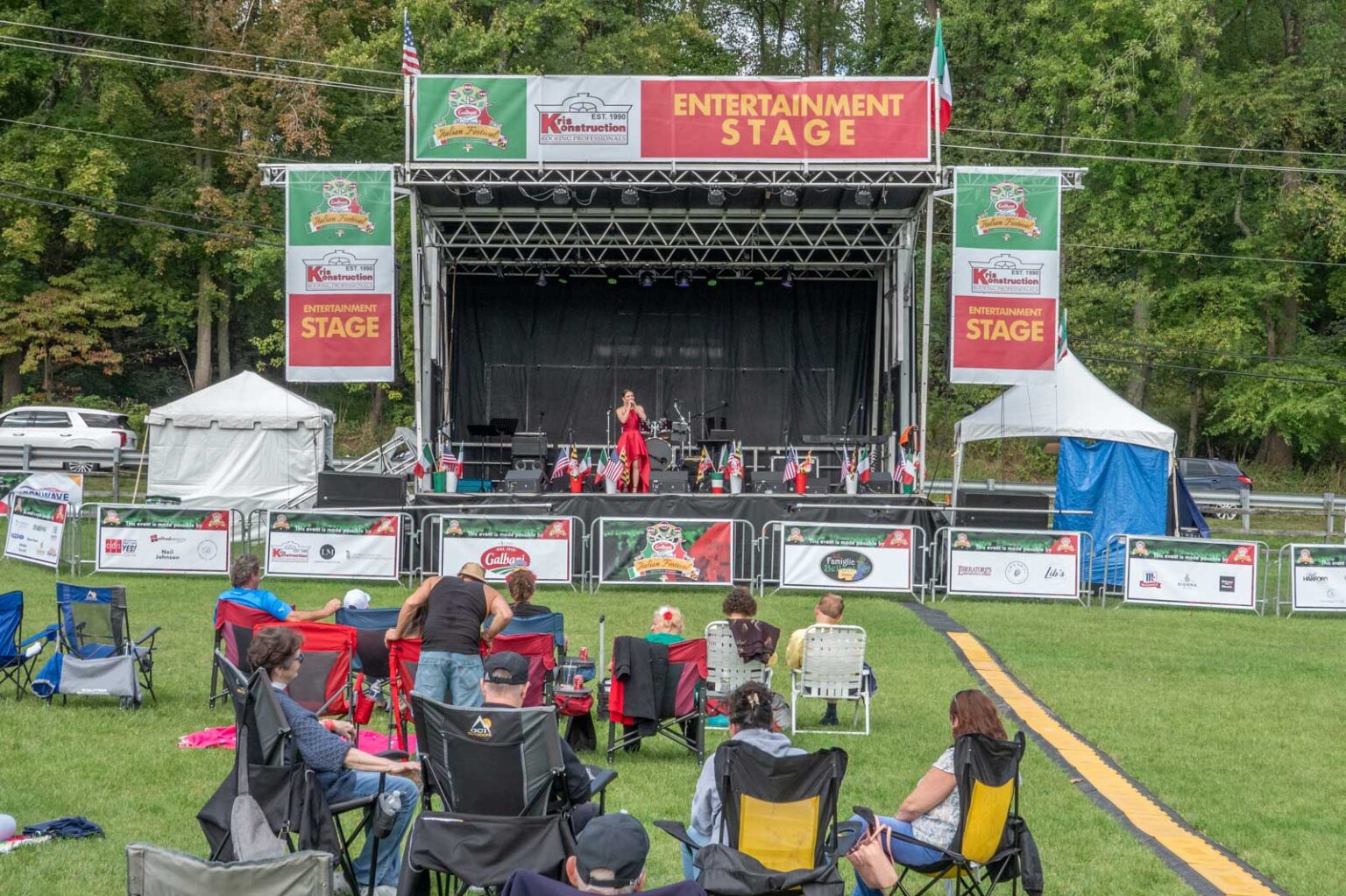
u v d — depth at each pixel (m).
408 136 22.52
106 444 36.53
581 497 21.38
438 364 25.94
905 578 20.47
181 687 12.98
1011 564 20.92
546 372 29.64
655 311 29.73
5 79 37.66
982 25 43.12
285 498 27.28
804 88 22.44
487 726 6.51
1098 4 38.09
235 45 39.47
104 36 38.53
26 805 8.91
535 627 11.43
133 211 40.91
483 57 36.41
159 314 42.19
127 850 5.08
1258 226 39.91
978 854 6.76
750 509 21.39
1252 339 40.78
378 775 7.21
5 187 38.00
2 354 40.19
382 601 18.42
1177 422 46.22
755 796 6.29
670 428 27.89
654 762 10.84
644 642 10.70
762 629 11.27
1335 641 18.53
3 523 25.64
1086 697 14.02
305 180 22.25
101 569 20.42
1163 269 41.16
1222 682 15.15
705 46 47.72
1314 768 11.39
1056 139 41.25
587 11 37.56
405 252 38.66
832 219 26.03
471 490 26.78
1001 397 24.16
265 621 11.38
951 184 23.34
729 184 22.67
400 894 6.27
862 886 7.05
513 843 6.12
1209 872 8.42
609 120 22.48
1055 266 22.53
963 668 15.30
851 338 29.59
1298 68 38.56
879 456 27.83
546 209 25.61
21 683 12.82
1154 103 40.59
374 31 42.34
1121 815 9.72
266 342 40.56
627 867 5.12
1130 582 21.02
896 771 10.63
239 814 6.23
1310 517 36.22
